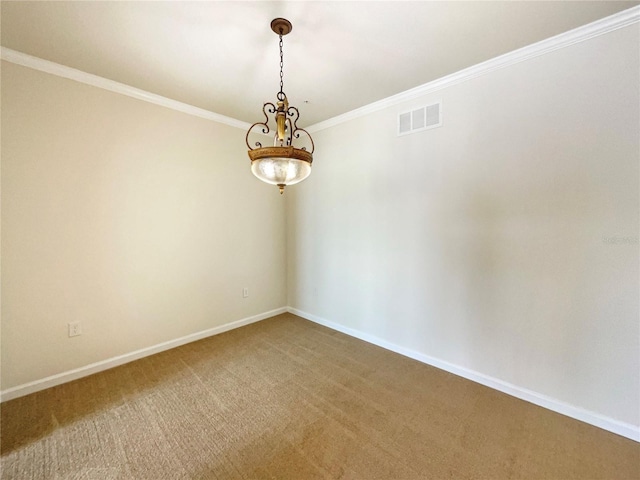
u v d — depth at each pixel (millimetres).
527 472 1497
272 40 1872
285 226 4043
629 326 1717
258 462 1554
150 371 2492
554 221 1938
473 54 2043
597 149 1772
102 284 2488
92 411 1964
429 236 2564
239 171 3451
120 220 2564
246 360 2699
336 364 2629
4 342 2068
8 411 1957
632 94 1659
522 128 2033
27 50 1991
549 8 1593
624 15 1631
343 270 3338
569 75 1841
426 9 1592
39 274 2188
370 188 2998
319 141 3496
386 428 1812
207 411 1971
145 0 1521
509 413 1952
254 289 3709
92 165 2393
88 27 1751
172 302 2939
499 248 2174
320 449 1643
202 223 3133
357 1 1530
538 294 2018
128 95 2557
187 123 2965
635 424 1707
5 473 1484
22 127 2076
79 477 1465
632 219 1689
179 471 1497
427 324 2625
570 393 1917
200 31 1786
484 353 2287
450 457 1589
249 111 3098
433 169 2504
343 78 2381
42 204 2178
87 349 2426
